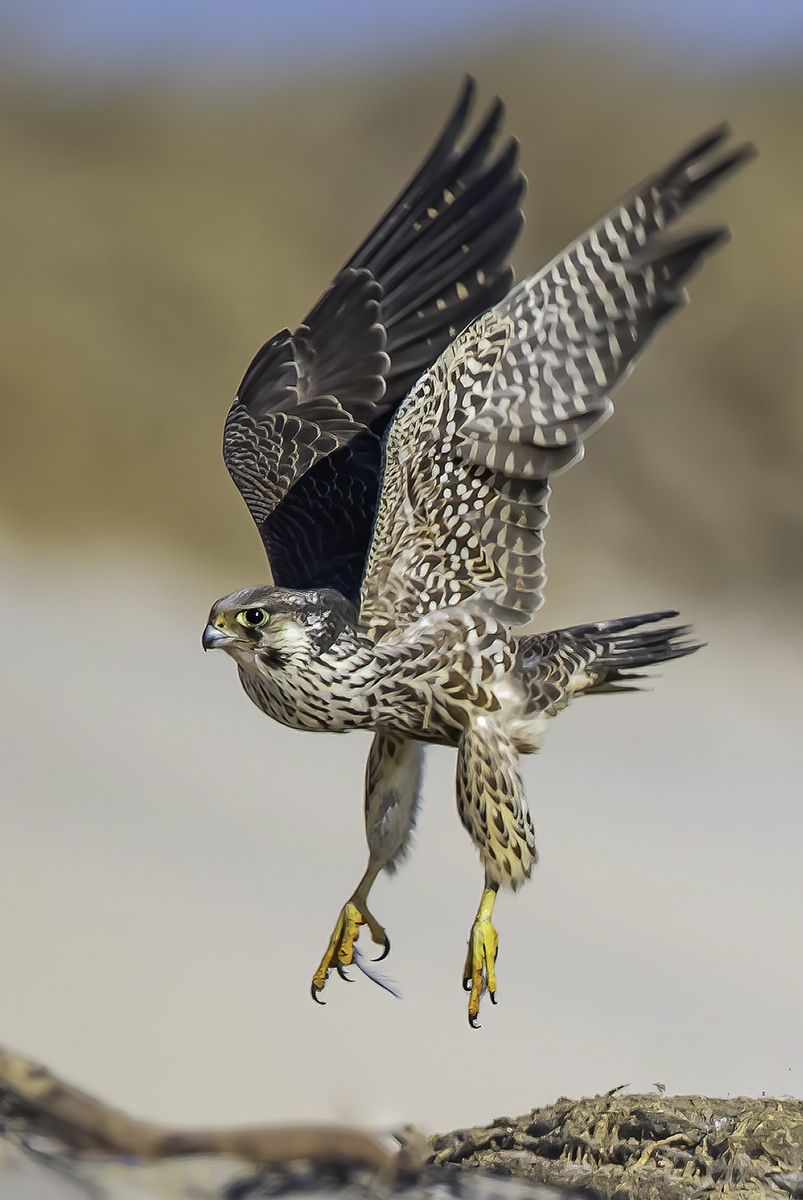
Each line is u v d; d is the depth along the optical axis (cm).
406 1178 414
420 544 988
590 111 5206
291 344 1125
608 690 1095
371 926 1047
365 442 1088
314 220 5028
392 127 5297
